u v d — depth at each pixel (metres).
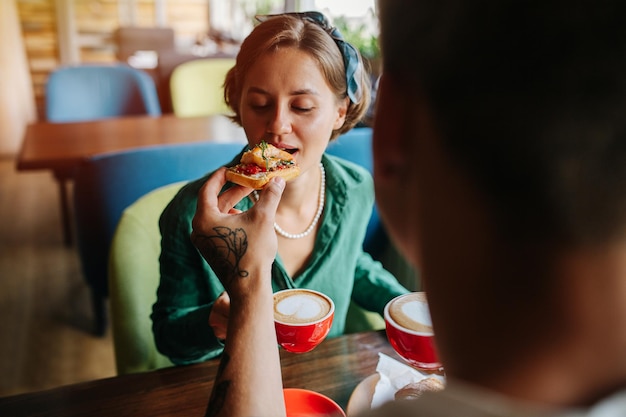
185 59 4.22
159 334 1.01
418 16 0.30
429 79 0.30
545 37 0.26
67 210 3.35
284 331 0.77
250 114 0.93
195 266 1.01
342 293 1.17
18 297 2.83
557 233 0.28
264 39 0.89
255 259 0.61
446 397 0.31
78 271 3.11
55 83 3.49
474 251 0.31
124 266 1.23
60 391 0.84
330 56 0.91
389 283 1.23
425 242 0.34
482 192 0.29
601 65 0.26
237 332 0.56
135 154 1.79
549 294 0.29
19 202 4.18
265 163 0.87
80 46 5.77
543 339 0.30
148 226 1.29
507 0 0.27
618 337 0.29
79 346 2.46
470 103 0.28
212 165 1.86
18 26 5.34
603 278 0.28
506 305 0.30
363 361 0.94
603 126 0.26
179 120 3.03
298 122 0.92
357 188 1.14
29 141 2.57
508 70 0.27
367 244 1.80
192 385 0.87
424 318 0.79
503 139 0.27
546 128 0.26
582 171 0.27
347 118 1.05
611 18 0.26
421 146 0.32
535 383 0.31
